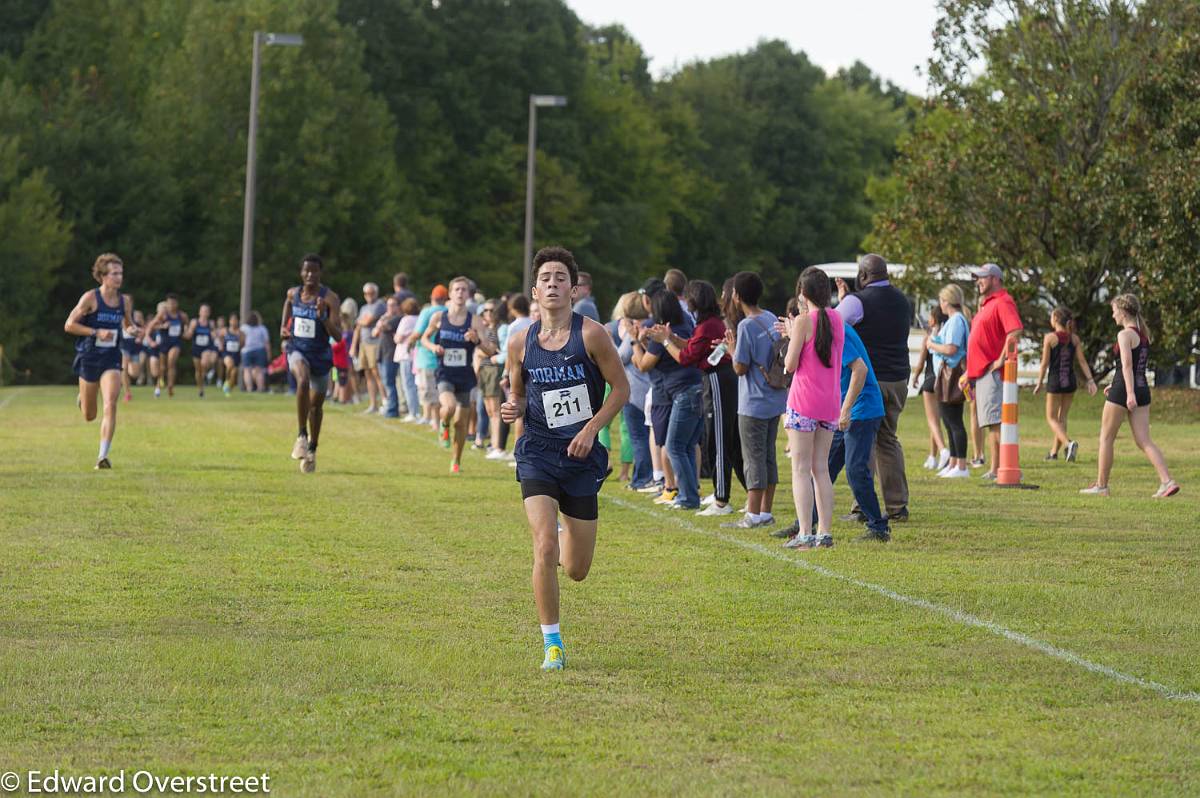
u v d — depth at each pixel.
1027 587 15.32
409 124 109.38
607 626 13.12
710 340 20.97
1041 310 52.47
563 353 11.59
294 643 12.15
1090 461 30.72
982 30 52.03
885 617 13.63
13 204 81.94
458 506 21.78
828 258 153.12
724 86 147.75
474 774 8.65
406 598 14.37
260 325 57.78
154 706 10.09
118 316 25.45
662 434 22.52
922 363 29.06
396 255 100.62
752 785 8.48
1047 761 9.05
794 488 18.08
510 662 11.60
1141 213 47.16
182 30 101.12
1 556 16.41
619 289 121.50
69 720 9.73
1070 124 49.91
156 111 93.44
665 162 133.25
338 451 30.77
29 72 94.38
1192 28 48.38
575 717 10.00
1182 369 57.31
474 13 111.50
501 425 29.94
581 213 114.81
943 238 52.50
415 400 40.03
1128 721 10.03
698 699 10.53
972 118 52.22
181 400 49.97
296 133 95.62
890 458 20.62
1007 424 25.58
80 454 28.27
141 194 90.50
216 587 14.77
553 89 115.31
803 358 17.73
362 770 8.69
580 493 11.73
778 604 14.27
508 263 110.50
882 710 10.27
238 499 21.92
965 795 8.39
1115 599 14.62
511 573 15.88
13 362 86.06
